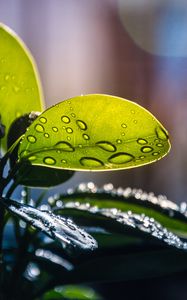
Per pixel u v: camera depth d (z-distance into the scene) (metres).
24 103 0.29
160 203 0.30
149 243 0.30
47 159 0.25
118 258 0.30
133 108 0.23
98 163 0.24
